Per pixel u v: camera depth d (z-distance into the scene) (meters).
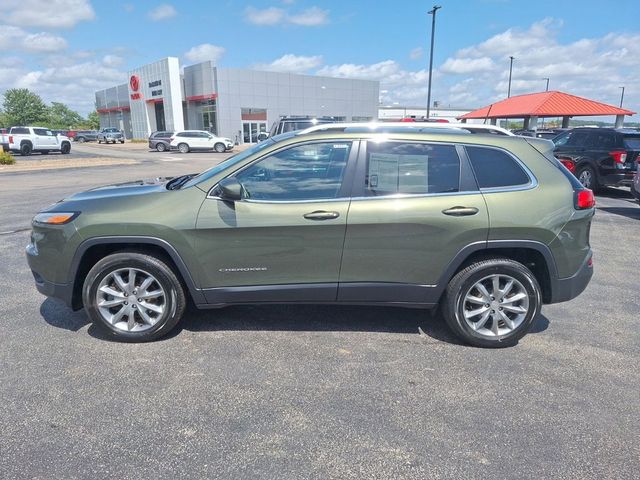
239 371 3.45
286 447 2.65
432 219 3.61
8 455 2.56
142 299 3.83
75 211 3.74
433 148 3.71
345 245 3.65
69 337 3.97
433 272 3.72
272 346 3.84
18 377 3.33
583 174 12.50
